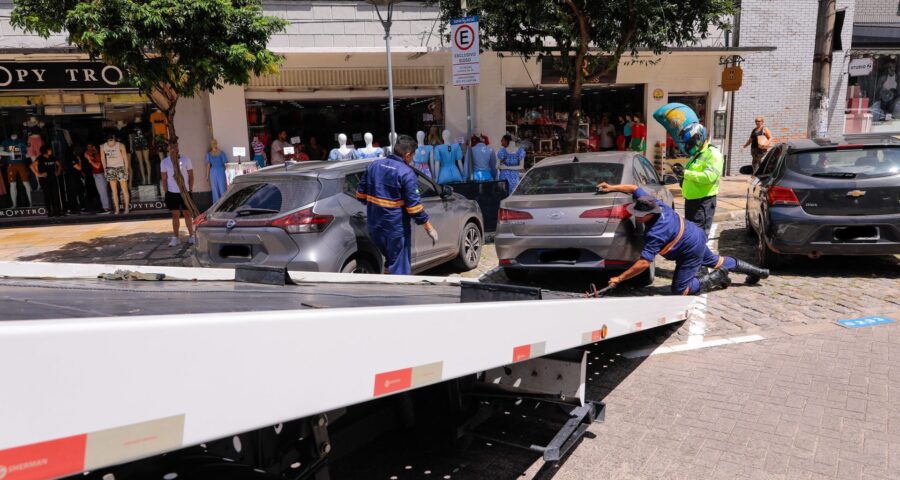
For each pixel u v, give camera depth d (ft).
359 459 11.67
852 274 25.02
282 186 20.27
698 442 12.43
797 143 25.31
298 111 50.08
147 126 48.39
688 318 20.25
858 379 15.11
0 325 3.46
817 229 23.17
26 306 6.08
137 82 28.50
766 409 13.73
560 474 11.39
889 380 14.98
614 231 21.26
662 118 25.49
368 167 20.52
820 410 13.58
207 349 4.35
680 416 13.57
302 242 19.31
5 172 47.16
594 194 21.89
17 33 42.96
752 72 58.65
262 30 30.42
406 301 9.05
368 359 5.68
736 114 59.26
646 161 26.89
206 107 48.39
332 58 48.37
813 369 15.84
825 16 38.45
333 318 5.30
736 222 38.63
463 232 27.84
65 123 47.32
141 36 27.53
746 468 11.43
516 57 52.34
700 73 57.41
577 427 10.56
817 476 11.09
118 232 42.14
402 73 50.21
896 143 22.99
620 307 11.99
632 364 16.66
